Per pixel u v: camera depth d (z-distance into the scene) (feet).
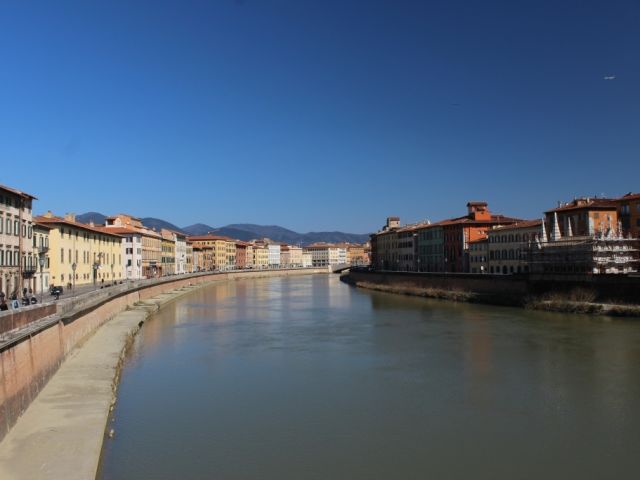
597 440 103.96
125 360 176.04
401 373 154.71
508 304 315.37
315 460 96.37
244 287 593.83
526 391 135.03
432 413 120.06
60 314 152.15
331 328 243.60
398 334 221.46
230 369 162.61
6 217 248.11
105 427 106.32
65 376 140.36
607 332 212.64
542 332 216.33
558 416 117.08
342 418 117.60
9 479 82.28
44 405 116.26
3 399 97.91
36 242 294.66
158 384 145.48
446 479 89.04
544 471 91.56
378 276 528.63
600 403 125.08
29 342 116.67
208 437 107.04
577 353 175.73
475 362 166.50
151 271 579.48
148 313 287.28
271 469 92.89
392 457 97.40
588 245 301.22
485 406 124.26
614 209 349.41
